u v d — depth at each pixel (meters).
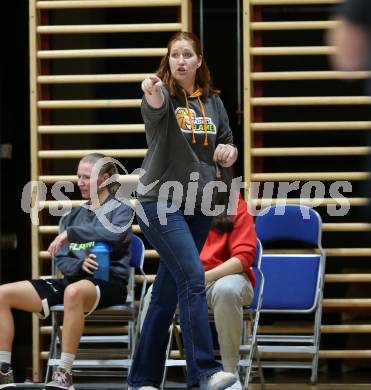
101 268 16.97
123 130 19.83
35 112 19.91
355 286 20.50
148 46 22.52
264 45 22.53
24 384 18.16
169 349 17.41
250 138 19.77
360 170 21.45
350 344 20.61
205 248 17.38
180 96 14.09
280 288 18.70
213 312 16.62
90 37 22.25
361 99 19.58
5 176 21.22
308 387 18.55
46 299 16.77
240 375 18.80
